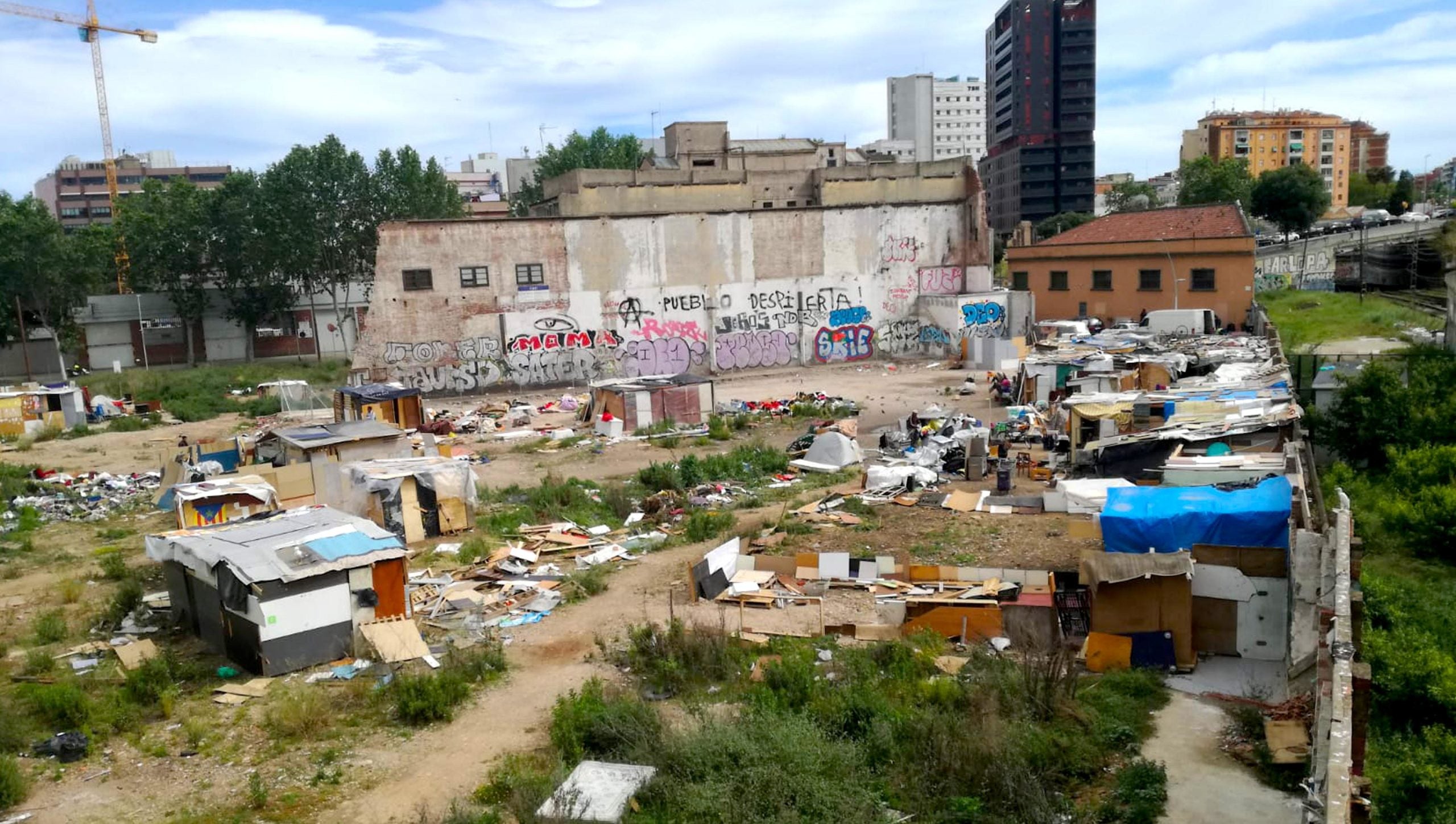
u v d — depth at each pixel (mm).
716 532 24672
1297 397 31719
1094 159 146875
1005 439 31984
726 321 57438
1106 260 56906
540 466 34188
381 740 14367
